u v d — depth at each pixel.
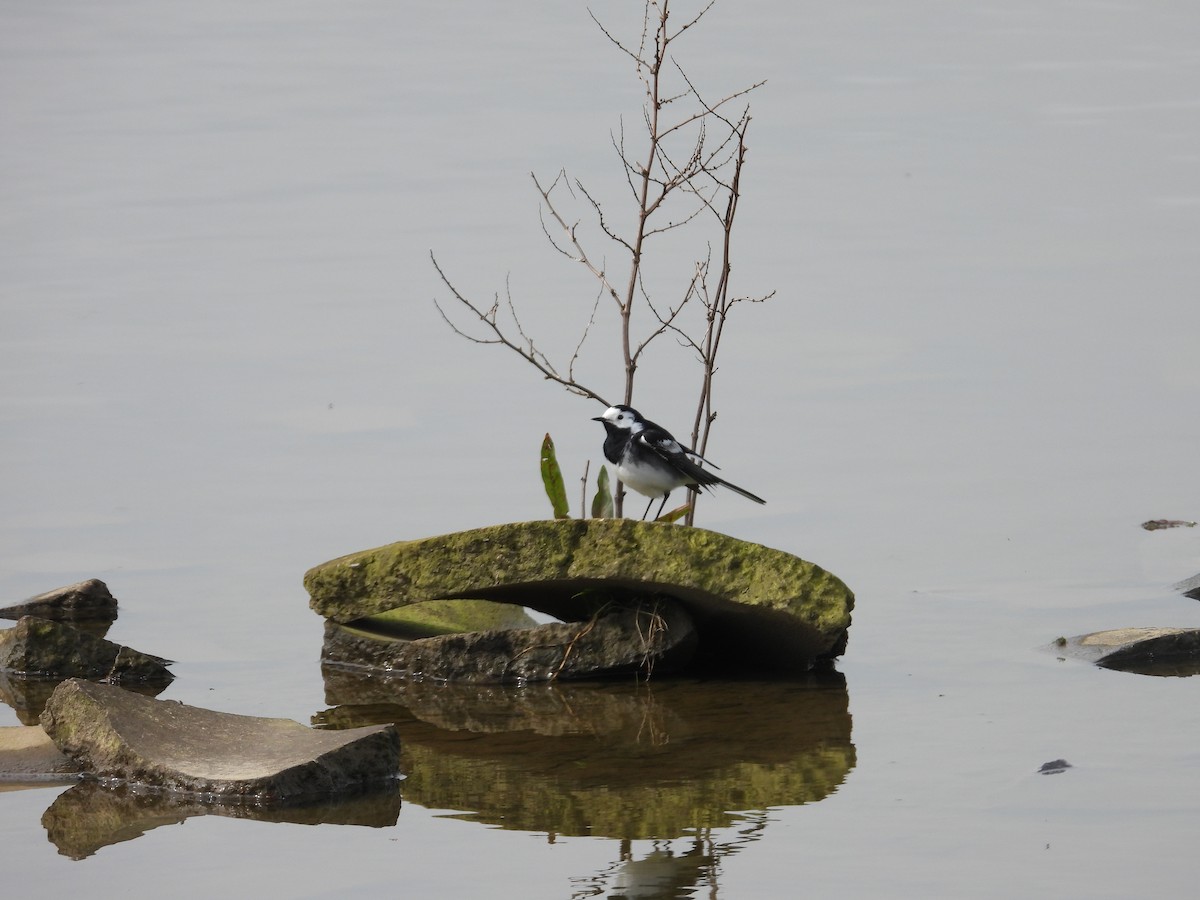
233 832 9.93
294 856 9.53
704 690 13.00
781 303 26.45
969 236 31.11
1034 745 11.12
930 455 19.59
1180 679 12.62
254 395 22.22
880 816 9.93
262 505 17.98
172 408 21.67
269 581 15.70
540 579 13.10
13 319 26.00
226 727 11.41
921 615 14.51
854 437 20.33
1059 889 8.78
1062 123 42.09
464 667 13.42
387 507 17.80
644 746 11.53
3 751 11.29
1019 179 36.12
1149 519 17.14
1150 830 9.54
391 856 9.51
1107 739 11.20
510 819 10.09
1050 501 17.86
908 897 8.74
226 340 24.92
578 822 10.01
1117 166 37.28
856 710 12.16
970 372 22.98
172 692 12.98
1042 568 15.75
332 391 22.38
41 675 13.45
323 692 13.02
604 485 14.67
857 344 24.33
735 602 12.92
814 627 12.88
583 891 8.95
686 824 9.91
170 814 10.27
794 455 19.67
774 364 23.36
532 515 17.42
